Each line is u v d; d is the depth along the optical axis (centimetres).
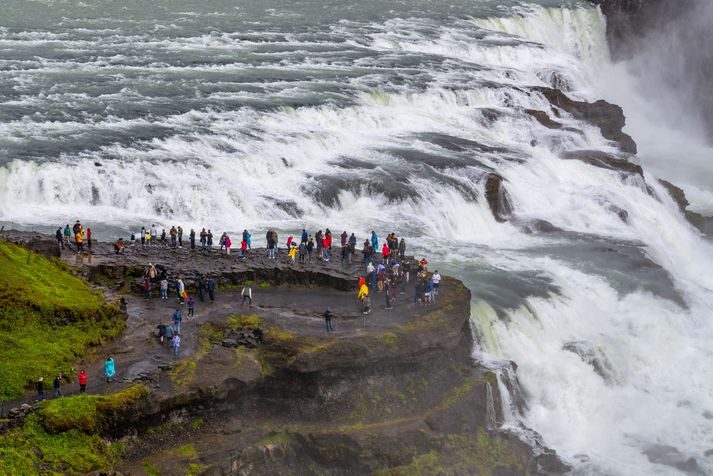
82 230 6900
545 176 9712
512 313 6781
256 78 11569
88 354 5534
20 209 7875
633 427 6488
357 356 5591
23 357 5300
